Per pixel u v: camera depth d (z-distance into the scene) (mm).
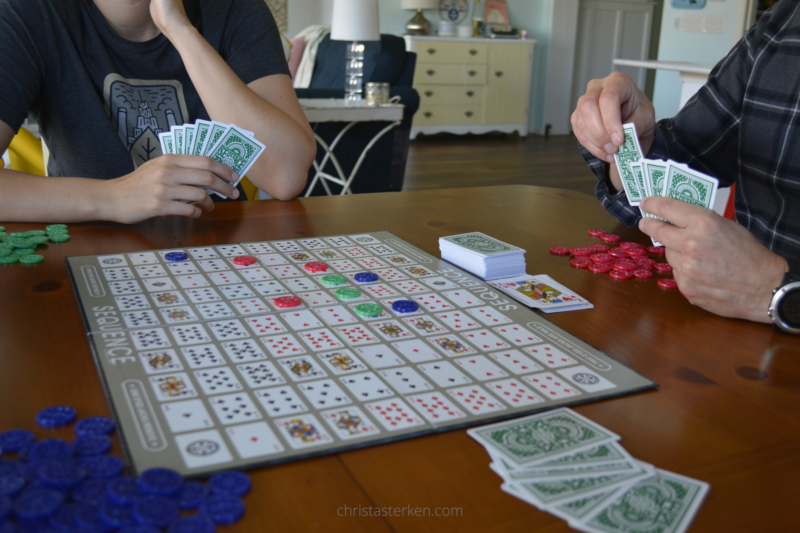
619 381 590
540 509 412
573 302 778
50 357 591
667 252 782
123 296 738
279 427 486
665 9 5695
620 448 479
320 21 6898
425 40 6625
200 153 1145
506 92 7184
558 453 469
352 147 3686
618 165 986
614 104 979
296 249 947
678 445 496
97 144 1371
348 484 431
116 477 419
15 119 1215
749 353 667
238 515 391
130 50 1390
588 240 1065
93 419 480
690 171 887
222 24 1463
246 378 556
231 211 1155
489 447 472
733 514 416
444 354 623
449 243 909
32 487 399
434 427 498
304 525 391
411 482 435
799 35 1034
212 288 773
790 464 477
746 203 1145
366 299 757
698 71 3336
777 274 729
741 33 5102
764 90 1075
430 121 6922
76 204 1015
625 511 412
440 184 4617
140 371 561
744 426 528
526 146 6633
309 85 5008
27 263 847
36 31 1256
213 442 463
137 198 1019
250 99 1324
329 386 549
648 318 750
